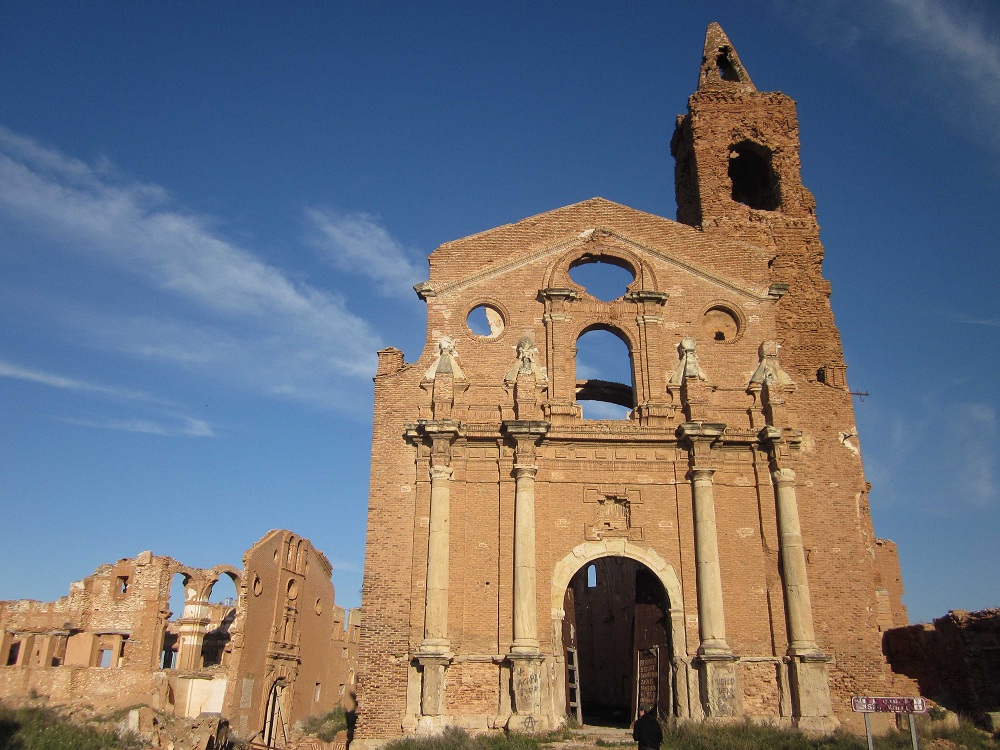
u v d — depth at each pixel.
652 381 32.50
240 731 43.16
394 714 27.55
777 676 28.55
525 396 31.48
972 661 29.52
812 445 31.92
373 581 29.06
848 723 27.98
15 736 27.72
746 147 42.50
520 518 29.64
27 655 44.91
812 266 39.06
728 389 32.75
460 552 29.62
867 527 32.00
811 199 40.47
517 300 33.69
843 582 30.06
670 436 31.23
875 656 29.20
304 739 44.31
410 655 28.17
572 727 28.42
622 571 44.56
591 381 39.25
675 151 46.38
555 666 28.45
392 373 32.25
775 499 30.81
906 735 25.22
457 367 32.44
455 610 28.91
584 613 49.94
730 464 31.36
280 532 50.41
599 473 30.98
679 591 29.55
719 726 26.25
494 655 28.30
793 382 32.84
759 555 30.12
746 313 34.06
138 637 45.31
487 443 31.09
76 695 41.09
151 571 46.72
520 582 28.80
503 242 34.56
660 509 30.64
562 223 35.03
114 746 28.53
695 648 28.80
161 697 40.44
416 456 30.86
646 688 30.84
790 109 41.97
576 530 30.23
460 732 25.91
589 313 33.50
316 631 57.12
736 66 45.47
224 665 44.53
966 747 24.14
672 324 33.75
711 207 39.47
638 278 34.41
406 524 29.89
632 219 35.31
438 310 33.38
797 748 23.89
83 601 46.88
